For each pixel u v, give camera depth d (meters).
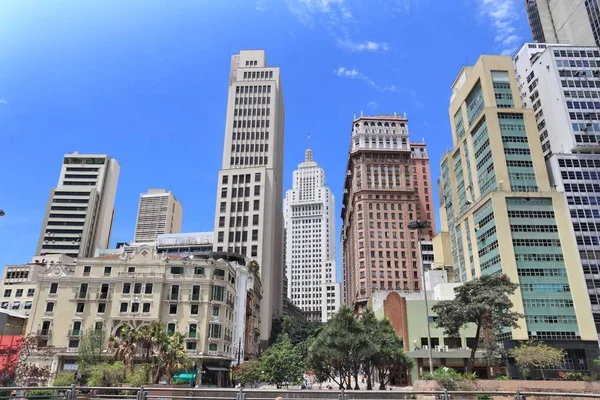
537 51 119.81
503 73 108.19
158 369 51.47
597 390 43.44
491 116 102.06
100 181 186.38
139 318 74.06
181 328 74.31
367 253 149.88
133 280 76.56
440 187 150.12
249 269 106.00
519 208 91.81
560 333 81.75
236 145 149.38
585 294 84.69
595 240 89.19
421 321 84.94
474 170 108.94
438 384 42.94
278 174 160.62
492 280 59.56
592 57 106.62
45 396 17.06
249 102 154.62
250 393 17.72
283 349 69.12
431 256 150.12
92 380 49.66
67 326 74.56
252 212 135.88
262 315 126.62
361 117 170.75
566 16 157.25
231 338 83.69
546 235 89.62
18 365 49.25
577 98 102.38
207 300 76.00
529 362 61.66
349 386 47.84
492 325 58.00
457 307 57.38
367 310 66.12
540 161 97.88
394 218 154.75
